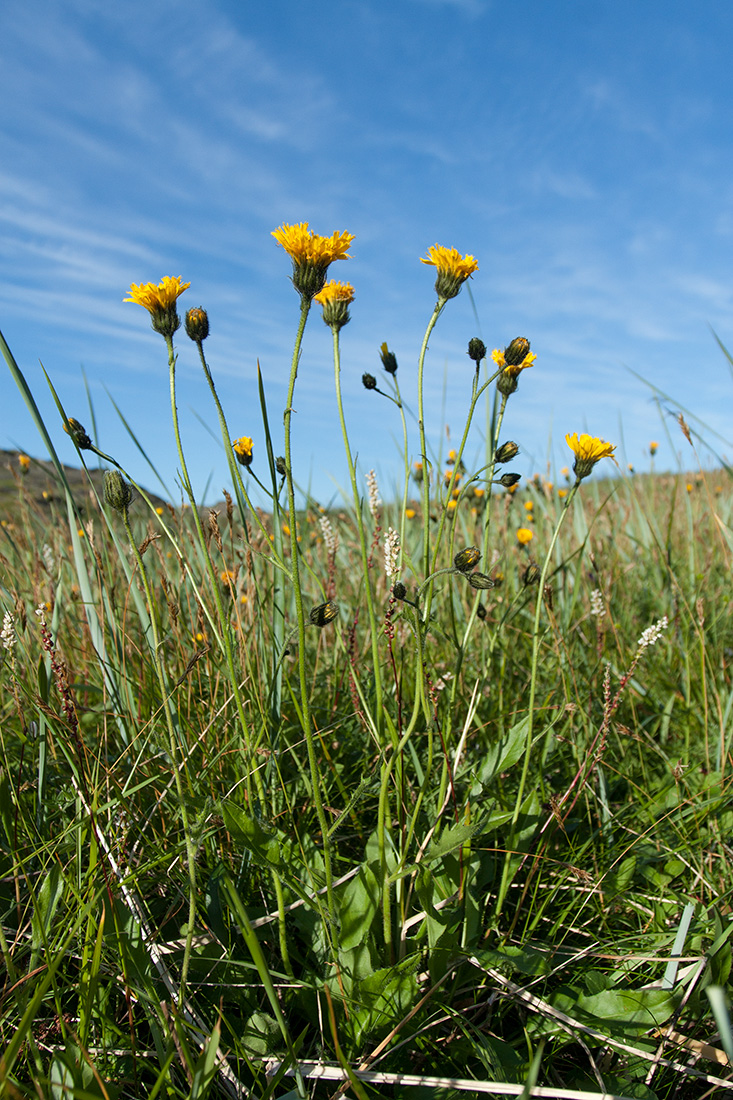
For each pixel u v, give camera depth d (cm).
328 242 115
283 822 170
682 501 489
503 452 147
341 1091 115
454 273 141
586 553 335
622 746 235
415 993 129
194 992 134
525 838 162
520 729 171
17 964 141
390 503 360
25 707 197
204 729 188
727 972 131
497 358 170
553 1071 129
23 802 178
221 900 148
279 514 180
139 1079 118
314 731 206
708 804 191
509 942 154
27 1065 117
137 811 171
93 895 129
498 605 274
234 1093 118
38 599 242
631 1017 133
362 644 274
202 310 134
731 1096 127
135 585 205
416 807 137
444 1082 114
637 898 173
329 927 126
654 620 318
